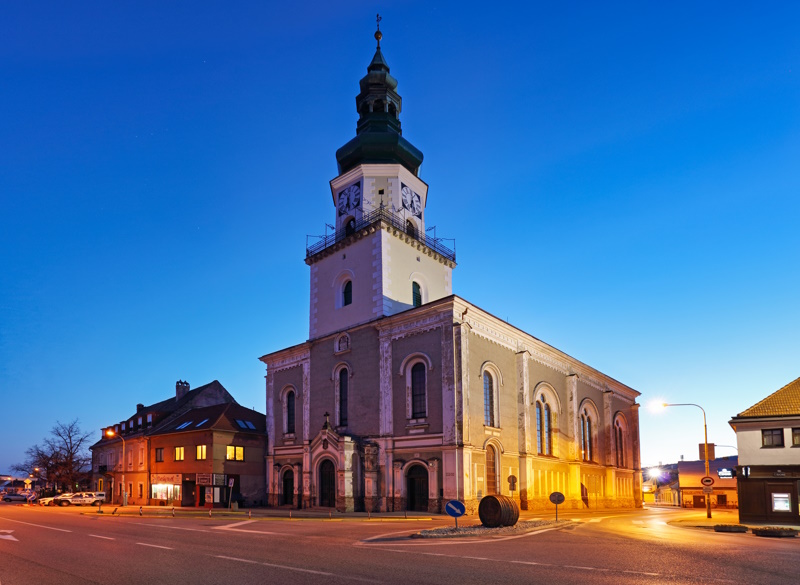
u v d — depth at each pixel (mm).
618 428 60250
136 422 68500
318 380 44312
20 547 19516
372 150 46219
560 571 13555
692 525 30250
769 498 30906
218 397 66250
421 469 36531
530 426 42312
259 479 50844
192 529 26141
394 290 42969
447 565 14492
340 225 47031
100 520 33906
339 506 37719
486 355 38844
